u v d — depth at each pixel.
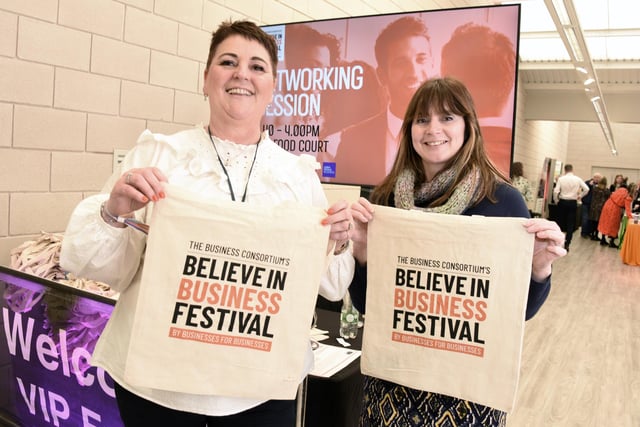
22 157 2.38
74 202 2.62
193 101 3.24
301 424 1.49
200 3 3.21
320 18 4.36
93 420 1.74
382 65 3.21
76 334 1.76
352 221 1.23
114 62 2.73
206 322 1.08
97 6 2.62
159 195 1.06
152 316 1.07
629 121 12.81
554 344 4.44
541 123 14.41
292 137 3.53
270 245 1.11
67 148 2.56
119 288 1.19
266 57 1.26
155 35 2.94
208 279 1.09
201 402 1.13
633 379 3.71
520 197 1.41
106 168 2.75
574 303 5.95
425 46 3.09
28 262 2.13
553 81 12.12
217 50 1.25
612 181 19.78
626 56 9.80
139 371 1.06
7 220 2.36
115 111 2.77
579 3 6.80
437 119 1.45
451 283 1.29
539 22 7.79
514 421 3.02
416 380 1.31
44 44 2.41
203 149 1.24
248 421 1.19
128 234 1.14
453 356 1.28
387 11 5.18
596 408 3.22
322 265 1.13
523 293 1.23
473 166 1.43
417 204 1.52
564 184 10.98
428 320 1.30
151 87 2.95
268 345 1.11
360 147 3.33
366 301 1.38
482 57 2.96
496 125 2.95
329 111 3.38
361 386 1.94
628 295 6.48
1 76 2.27
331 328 2.35
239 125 1.27
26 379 1.94
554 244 1.24
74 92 2.56
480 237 1.26
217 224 1.09
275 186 1.25
